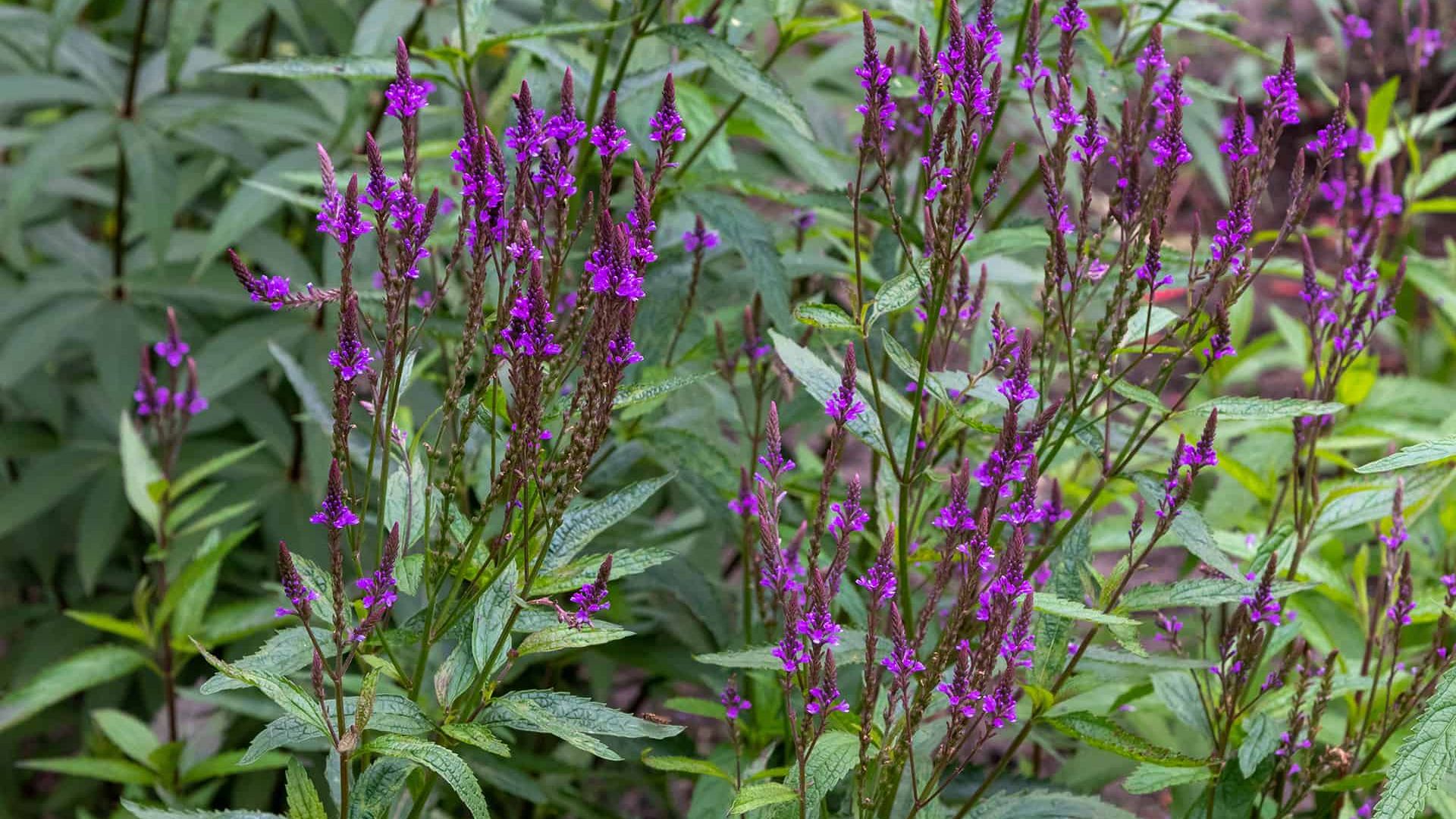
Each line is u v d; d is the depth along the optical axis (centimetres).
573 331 224
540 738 405
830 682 205
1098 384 265
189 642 344
